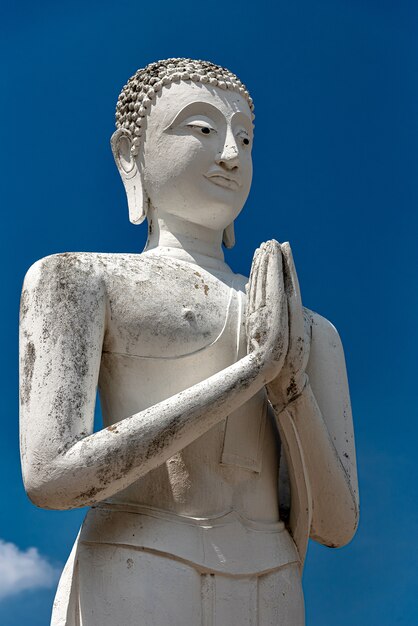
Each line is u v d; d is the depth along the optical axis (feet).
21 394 18.47
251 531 18.62
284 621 18.49
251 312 18.53
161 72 20.62
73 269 18.76
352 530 19.72
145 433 17.62
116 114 21.36
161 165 20.30
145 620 17.65
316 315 20.74
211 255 20.43
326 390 20.17
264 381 18.34
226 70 20.93
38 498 17.71
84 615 18.04
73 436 17.88
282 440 19.25
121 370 18.80
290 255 18.86
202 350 18.89
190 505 18.39
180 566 17.92
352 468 19.86
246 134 20.67
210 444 18.72
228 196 20.30
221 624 17.93
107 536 18.17
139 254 19.63
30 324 18.65
